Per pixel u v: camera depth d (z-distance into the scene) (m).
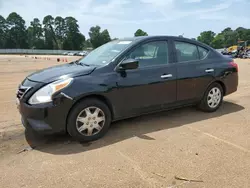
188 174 2.94
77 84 3.67
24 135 4.16
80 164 3.19
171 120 4.86
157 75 4.41
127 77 4.10
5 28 105.88
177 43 4.82
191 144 3.75
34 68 18.52
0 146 3.73
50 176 2.92
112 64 4.06
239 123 4.66
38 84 3.65
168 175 2.93
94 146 3.71
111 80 3.94
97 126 3.92
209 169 3.05
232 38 100.62
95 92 3.77
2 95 7.40
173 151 3.52
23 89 3.75
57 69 4.18
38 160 3.30
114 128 4.43
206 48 5.29
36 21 111.19
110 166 3.13
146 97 4.34
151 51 4.47
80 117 3.76
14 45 107.06
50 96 3.53
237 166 3.11
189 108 5.65
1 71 15.66
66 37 113.31
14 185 2.76
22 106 3.68
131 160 3.27
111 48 4.56
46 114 3.52
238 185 2.73
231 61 5.63
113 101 4.00
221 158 3.31
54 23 112.44
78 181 2.82
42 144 3.81
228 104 6.07
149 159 3.30
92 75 3.85
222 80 5.33
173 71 4.61
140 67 4.28
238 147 3.64
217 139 3.93
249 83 9.40
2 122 4.79
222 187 2.70
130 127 4.48
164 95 4.55
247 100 6.47
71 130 3.71
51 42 111.81
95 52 4.89
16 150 3.61
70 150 3.59
